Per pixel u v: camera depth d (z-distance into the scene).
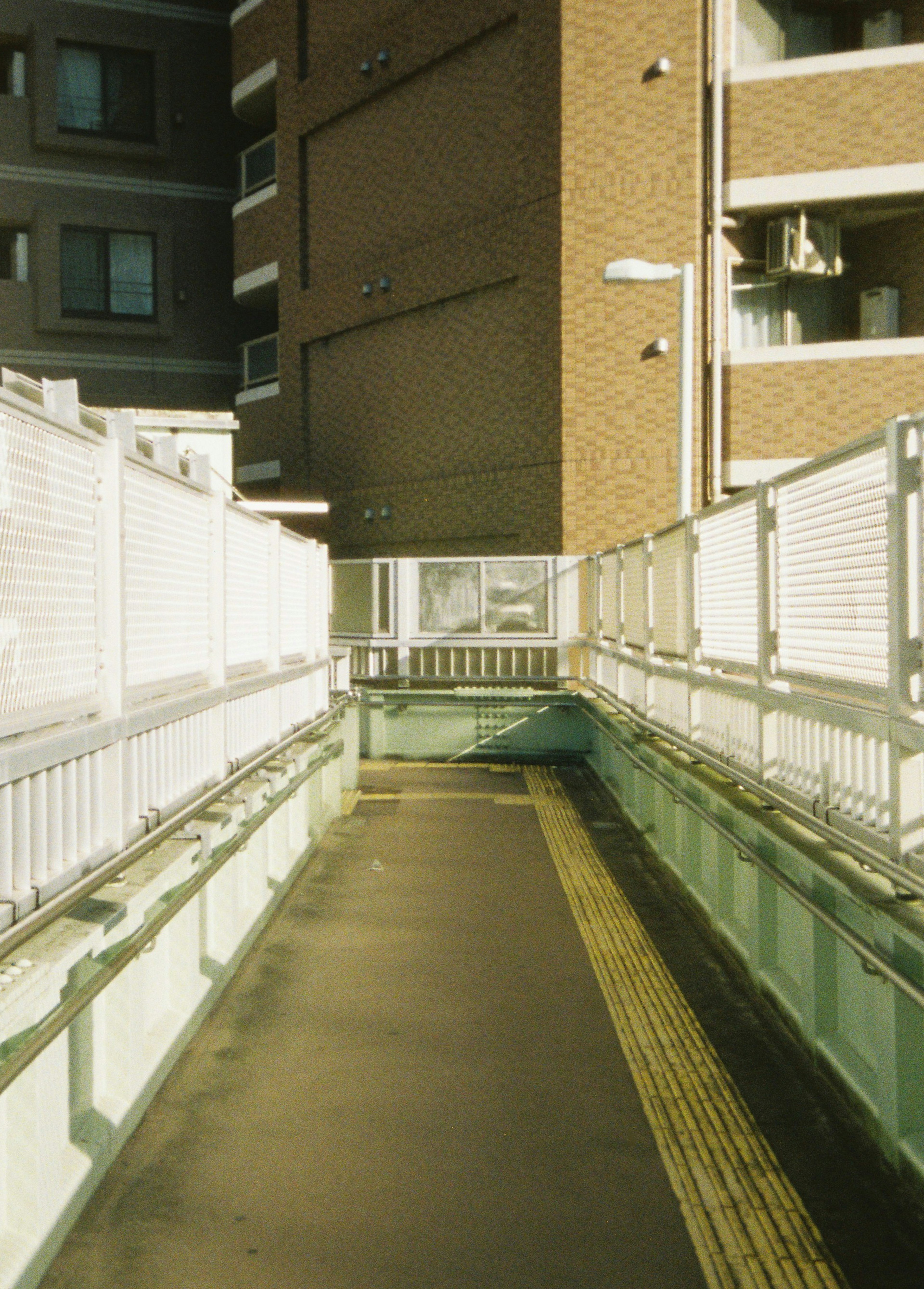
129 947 4.25
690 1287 3.63
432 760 16.20
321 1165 4.45
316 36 21.23
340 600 17.25
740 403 15.97
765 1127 4.79
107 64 24.50
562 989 6.61
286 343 22.33
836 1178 4.34
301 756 8.55
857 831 4.47
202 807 5.42
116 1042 4.65
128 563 4.52
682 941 7.57
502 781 14.52
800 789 5.39
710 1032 5.91
